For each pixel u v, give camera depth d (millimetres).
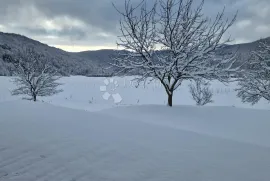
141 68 11445
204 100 24141
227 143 4855
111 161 3572
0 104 7828
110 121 6102
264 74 17594
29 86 22453
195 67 10953
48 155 3689
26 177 3107
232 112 10172
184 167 3488
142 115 10180
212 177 3230
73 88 40688
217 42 10398
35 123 5293
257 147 4742
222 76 11016
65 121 5660
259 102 26406
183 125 8812
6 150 3824
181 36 10711
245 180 3203
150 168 3404
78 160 3557
